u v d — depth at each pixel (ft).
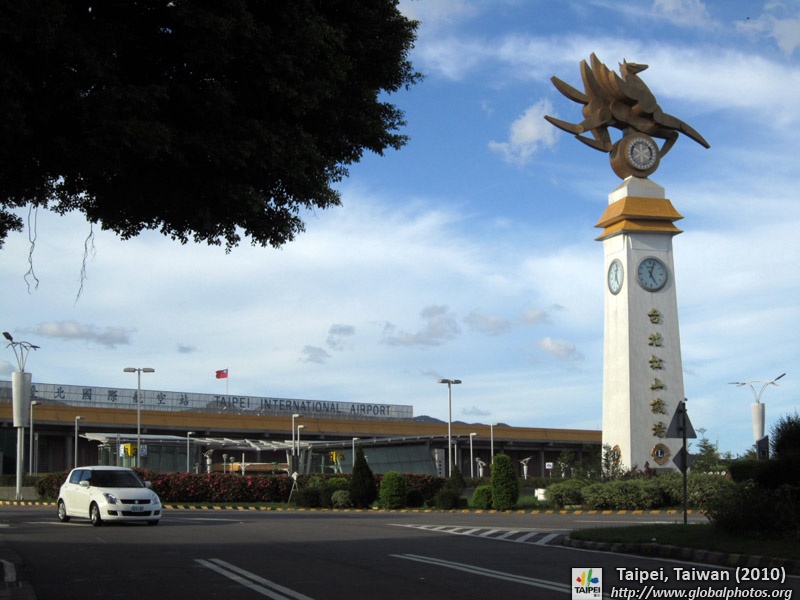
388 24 53.62
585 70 151.23
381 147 56.49
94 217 52.39
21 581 47.57
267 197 51.75
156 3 44.42
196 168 48.21
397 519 109.60
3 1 38.01
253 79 47.11
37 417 260.83
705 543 59.82
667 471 141.69
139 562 56.65
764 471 69.41
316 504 159.63
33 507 152.56
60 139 42.75
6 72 39.32
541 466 341.82
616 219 147.95
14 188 48.01
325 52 48.49
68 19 42.47
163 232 53.42
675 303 146.72
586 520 105.81
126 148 45.47
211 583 46.83
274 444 235.20
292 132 48.78
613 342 148.36
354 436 313.12
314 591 43.60
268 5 46.39
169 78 46.47
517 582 46.16
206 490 169.07
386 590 43.75
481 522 101.09
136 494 92.43
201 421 285.64
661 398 143.84
